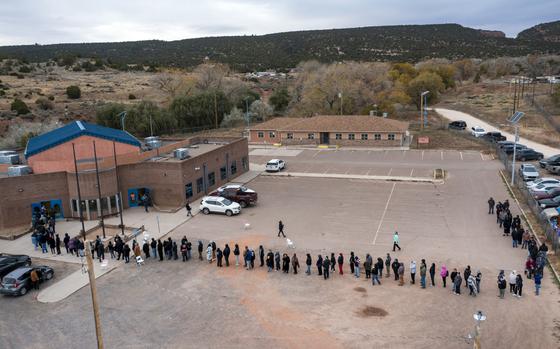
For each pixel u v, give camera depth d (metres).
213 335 20.98
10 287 25.31
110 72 178.38
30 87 126.12
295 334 20.88
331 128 71.31
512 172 45.72
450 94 142.62
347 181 50.06
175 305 23.94
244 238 33.56
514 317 21.61
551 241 29.83
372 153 65.19
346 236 33.38
